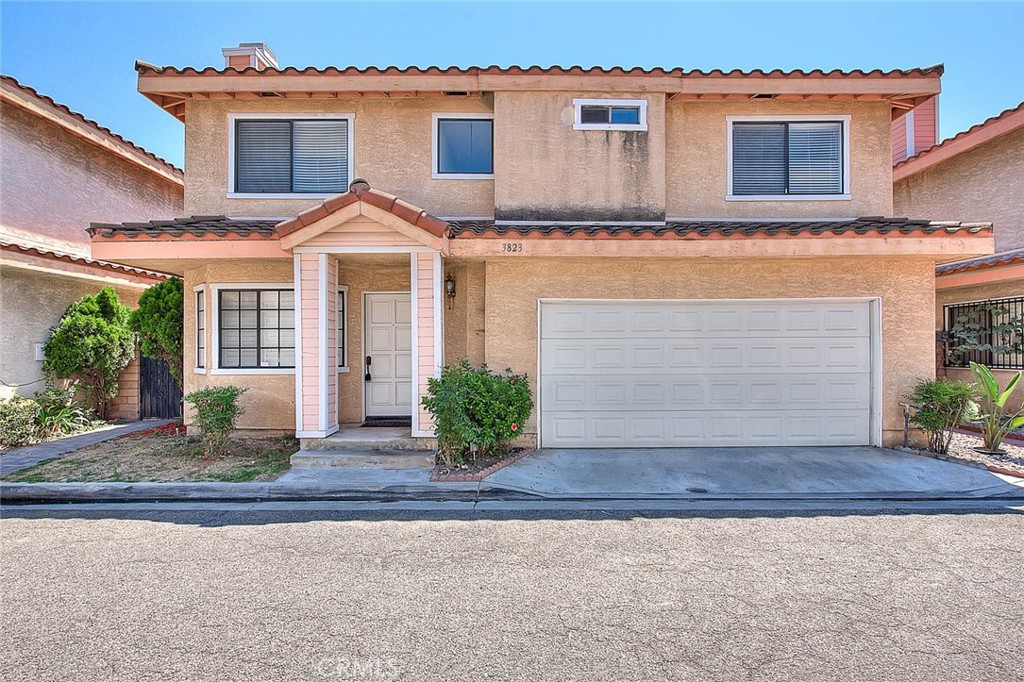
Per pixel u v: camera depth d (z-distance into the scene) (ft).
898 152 53.42
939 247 28.45
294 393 33.09
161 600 14.14
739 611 13.57
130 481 24.79
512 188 33.88
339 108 35.06
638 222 33.42
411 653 11.78
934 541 18.20
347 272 34.50
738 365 31.50
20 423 32.65
